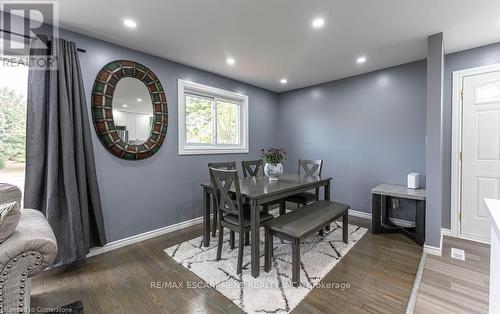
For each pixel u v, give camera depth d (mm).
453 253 2422
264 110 4625
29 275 1157
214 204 2910
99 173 2492
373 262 2248
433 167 2393
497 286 970
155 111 2934
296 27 2256
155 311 1606
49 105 2084
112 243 2582
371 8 1941
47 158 2092
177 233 3080
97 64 2471
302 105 4523
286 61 3145
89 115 2414
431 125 2396
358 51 2830
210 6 1921
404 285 1879
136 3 1871
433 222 2402
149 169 2916
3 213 1120
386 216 3277
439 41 2363
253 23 2195
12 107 2098
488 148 2658
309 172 3469
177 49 2766
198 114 3668
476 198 2738
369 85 3621
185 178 3322
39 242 1163
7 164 2094
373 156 3615
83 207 2252
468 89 2754
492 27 2244
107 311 1608
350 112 3848
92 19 2104
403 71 3287
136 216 2797
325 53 2893
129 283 1934
